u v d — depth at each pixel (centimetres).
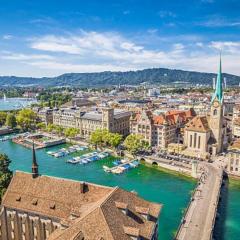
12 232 10581
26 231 10250
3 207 10462
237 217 13412
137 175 19312
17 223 10375
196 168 18775
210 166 19900
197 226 11781
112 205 8181
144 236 8069
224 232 12181
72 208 9425
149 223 8606
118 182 18062
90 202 9300
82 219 7625
